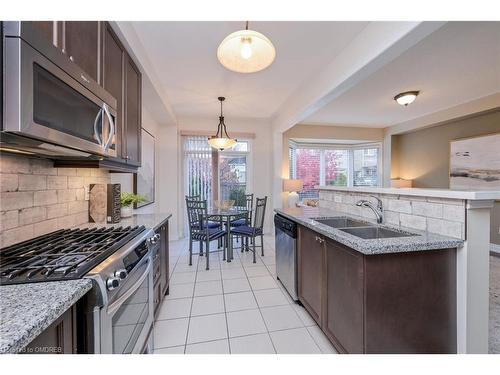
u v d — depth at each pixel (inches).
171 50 101.7
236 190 217.9
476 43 96.8
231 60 72.1
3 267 37.9
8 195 49.1
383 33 77.6
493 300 95.3
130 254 50.3
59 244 50.7
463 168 182.7
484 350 56.5
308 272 83.7
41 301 29.5
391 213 76.7
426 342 55.6
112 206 82.4
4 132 33.0
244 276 121.3
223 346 70.2
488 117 167.5
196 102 167.8
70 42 49.8
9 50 32.3
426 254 55.4
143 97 132.4
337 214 98.8
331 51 102.7
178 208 197.9
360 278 54.1
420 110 189.5
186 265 137.3
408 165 232.7
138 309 56.1
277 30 88.4
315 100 125.3
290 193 220.1
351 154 275.1
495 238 159.3
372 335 53.1
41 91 36.8
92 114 52.5
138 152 97.1
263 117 209.5
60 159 63.3
